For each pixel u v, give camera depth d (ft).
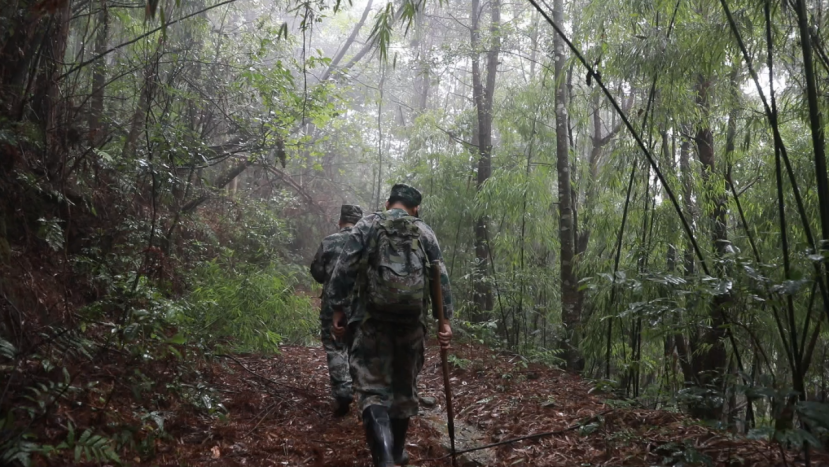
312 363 21.04
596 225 22.15
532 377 19.89
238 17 42.37
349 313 10.88
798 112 15.31
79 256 16.87
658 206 19.34
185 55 26.09
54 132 17.51
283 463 10.97
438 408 16.48
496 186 26.96
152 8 10.25
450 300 11.03
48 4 11.24
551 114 29.68
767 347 18.11
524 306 26.81
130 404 11.71
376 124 52.11
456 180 32.22
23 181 15.71
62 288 14.87
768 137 18.72
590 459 11.48
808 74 9.75
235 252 35.04
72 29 25.22
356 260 10.46
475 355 22.89
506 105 31.58
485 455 12.28
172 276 20.12
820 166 9.75
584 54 21.12
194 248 28.32
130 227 19.77
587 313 23.24
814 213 16.87
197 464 10.44
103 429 10.17
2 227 13.83
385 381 10.21
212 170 44.39
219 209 38.60
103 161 19.97
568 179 25.26
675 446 11.00
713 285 10.57
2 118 14.76
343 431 13.28
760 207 20.16
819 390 17.95
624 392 17.52
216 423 12.41
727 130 20.16
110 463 9.58
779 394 8.77
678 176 19.51
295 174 55.93
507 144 33.22
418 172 33.30
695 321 13.19
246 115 30.48
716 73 17.90
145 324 12.30
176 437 11.35
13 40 15.87
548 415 14.56
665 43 15.51
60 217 17.30
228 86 28.40
